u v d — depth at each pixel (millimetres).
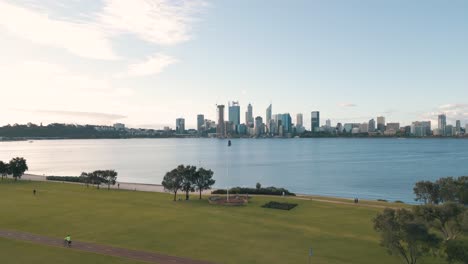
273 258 61375
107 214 94500
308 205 108438
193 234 75812
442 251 61906
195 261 59438
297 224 84812
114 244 68625
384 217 58594
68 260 59094
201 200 117938
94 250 64688
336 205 108375
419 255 56219
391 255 63062
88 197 122062
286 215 94625
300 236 74625
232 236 74438
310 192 167125
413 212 64812
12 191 134625
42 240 70750
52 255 61500
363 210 100812
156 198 122062
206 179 122000
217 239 72312
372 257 62406
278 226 82625
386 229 57156
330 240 71938
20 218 89125
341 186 182750
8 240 70250
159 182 199625
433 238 54719
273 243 69812
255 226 82500
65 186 151250
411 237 54375
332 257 62188
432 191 101125
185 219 89125
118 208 102562
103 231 77750
